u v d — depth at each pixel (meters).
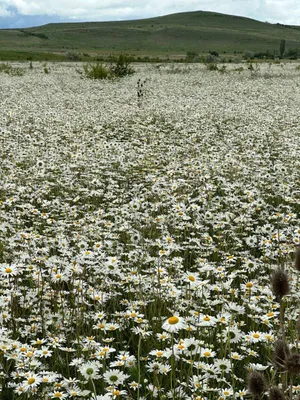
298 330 2.52
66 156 11.36
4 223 6.41
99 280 5.05
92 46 189.12
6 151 11.90
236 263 5.83
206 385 3.12
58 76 37.81
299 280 4.72
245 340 3.61
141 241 5.96
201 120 17.34
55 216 7.36
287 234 6.23
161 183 8.76
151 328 4.07
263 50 184.50
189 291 4.51
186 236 6.76
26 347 3.52
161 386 3.40
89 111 19.62
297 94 26.61
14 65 52.81
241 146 13.21
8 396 3.37
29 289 4.77
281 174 9.66
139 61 68.50
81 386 3.35
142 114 18.91
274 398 2.17
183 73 42.81
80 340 3.85
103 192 8.79
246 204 7.39
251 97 25.14
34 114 17.91
